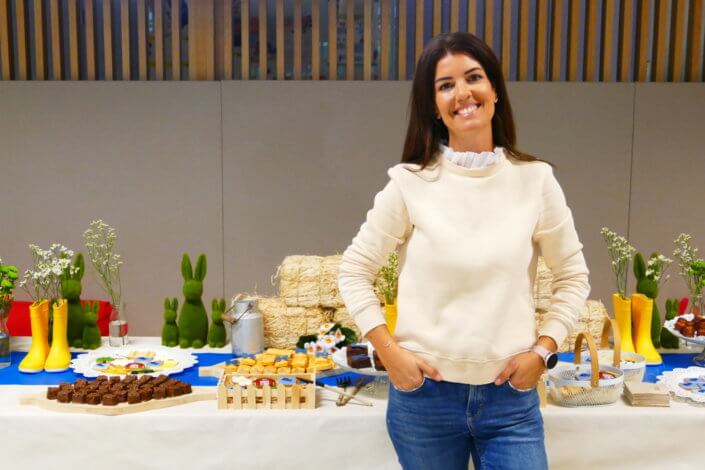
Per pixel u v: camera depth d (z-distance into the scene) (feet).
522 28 12.89
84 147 12.96
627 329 7.32
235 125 12.93
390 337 4.56
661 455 5.71
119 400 5.77
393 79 13.33
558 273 4.66
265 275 13.35
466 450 4.73
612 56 13.32
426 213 4.42
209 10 12.91
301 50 13.11
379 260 4.72
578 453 5.69
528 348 4.43
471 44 4.49
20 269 13.24
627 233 13.20
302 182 13.09
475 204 4.38
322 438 5.68
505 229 4.34
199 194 13.11
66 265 7.23
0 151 12.95
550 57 13.24
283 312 7.51
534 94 12.80
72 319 7.72
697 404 5.89
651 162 13.03
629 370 6.31
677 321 7.42
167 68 13.34
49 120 12.88
